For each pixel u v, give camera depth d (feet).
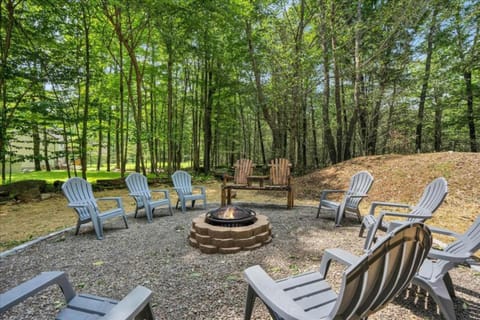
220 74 34.96
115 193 22.00
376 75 26.96
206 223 10.00
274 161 17.40
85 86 24.45
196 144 39.19
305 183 23.20
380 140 32.42
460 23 25.39
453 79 27.30
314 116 43.01
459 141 33.37
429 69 27.45
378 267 3.35
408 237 3.44
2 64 18.54
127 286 6.86
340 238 10.66
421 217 8.33
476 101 28.76
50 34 21.09
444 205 14.34
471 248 5.67
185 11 23.66
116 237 10.84
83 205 10.62
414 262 3.79
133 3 21.63
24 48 19.42
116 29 25.18
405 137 29.73
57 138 24.68
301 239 10.54
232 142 48.70
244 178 17.44
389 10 23.86
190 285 6.88
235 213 10.64
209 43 29.89
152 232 11.52
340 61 27.58
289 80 26.58
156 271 7.73
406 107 28.94
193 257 8.79
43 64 20.29
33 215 14.88
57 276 4.55
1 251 9.41
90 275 7.47
